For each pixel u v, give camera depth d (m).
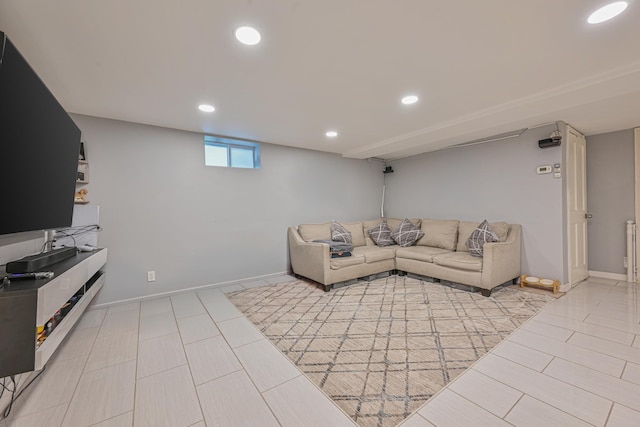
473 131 3.47
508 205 3.72
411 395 1.54
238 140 3.88
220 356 1.98
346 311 2.79
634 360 1.82
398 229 4.60
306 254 3.79
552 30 1.59
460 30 1.58
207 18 1.43
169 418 1.39
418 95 2.47
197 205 3.50
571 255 3.41
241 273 3.87
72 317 1.81
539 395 1.51
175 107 2.64
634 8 1.41
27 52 1.70
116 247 2.99
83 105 2.56
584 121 3.18
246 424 1.35
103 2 1.30
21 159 1.37
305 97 2.47
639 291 3.21
